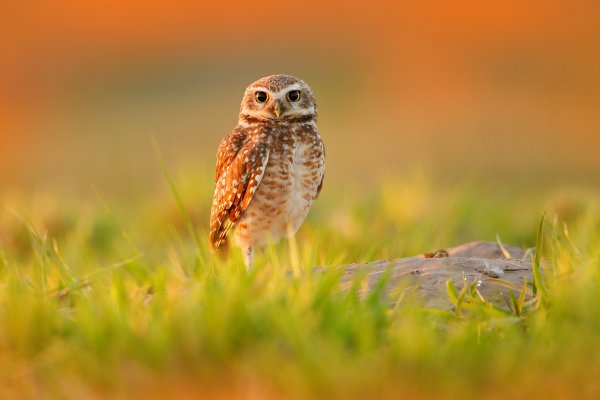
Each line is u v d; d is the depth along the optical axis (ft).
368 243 36.73
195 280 26.32
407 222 41.88
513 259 27.73
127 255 34.09
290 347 19.84
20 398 20.01
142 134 103.65
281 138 31.30
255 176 30.94
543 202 45.91
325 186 55.11
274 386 19.10
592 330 20.93
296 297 21.61
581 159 85.76
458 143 92.02
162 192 49.60
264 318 20.47
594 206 40.60
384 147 89.45
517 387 19.30
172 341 20.10
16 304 21.50
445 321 21.75
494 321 21.29
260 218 31.50
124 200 57.00
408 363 19.19
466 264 25.90
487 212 45.65
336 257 29.73
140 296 24.89
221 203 32.01
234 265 24.85
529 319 21.83
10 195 48.83
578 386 19.35
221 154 32.14
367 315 20.97
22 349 21.01
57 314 22.00
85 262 36.94
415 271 25.20
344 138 95.14
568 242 29.89
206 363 19.80
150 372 19.74
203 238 32.83
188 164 51.03
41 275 27.53
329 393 18.79
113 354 19.97
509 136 94.12
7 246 39.75
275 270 23.67
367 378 18.93
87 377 19.92
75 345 20.39
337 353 19.36
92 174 85.76
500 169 82.43
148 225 45.73
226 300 20.57
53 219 42.14
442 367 19.24
